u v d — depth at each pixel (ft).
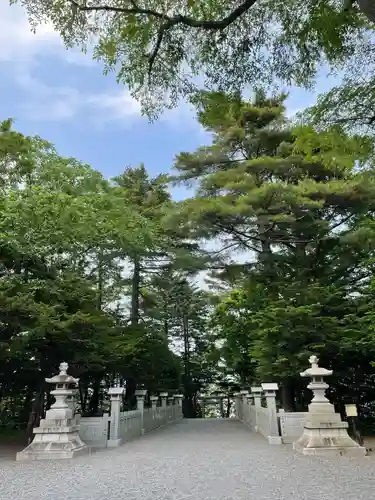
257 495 16.49
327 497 15.78
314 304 41.60
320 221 46.62
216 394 112.98
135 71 22.25
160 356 59.21
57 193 38.75
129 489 18.33
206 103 22.70
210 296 64.39
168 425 60.70
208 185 52.60
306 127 20.47
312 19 18.63
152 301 69.05
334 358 43.83
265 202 44.98
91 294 41.75
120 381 64.28
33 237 37.35
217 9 20.13
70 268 42.78
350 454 27.45
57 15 20.30
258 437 40.52
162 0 19.98
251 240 54.13
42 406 43.24
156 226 54.24
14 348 35.42
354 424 32.83
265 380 47.42
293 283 46.11
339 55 20.04
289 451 29.71
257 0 19.57
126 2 19.90
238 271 53.93
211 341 81.25
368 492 16.40
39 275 40.19
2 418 51.57
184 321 104.99
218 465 24.31
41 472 23.53
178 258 54.34
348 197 44.06
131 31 20.42
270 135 50.75
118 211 43.42
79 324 38.04
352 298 46.50
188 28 20.79
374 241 41.68
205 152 54.49
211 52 21.34
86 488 18.79
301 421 36.19
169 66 21.95
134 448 34.06
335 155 20.35
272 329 41.93
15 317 35.27
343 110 20.42
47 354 40.86
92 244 43.75
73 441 31.07
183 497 16.55
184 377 103.55
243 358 61.16
